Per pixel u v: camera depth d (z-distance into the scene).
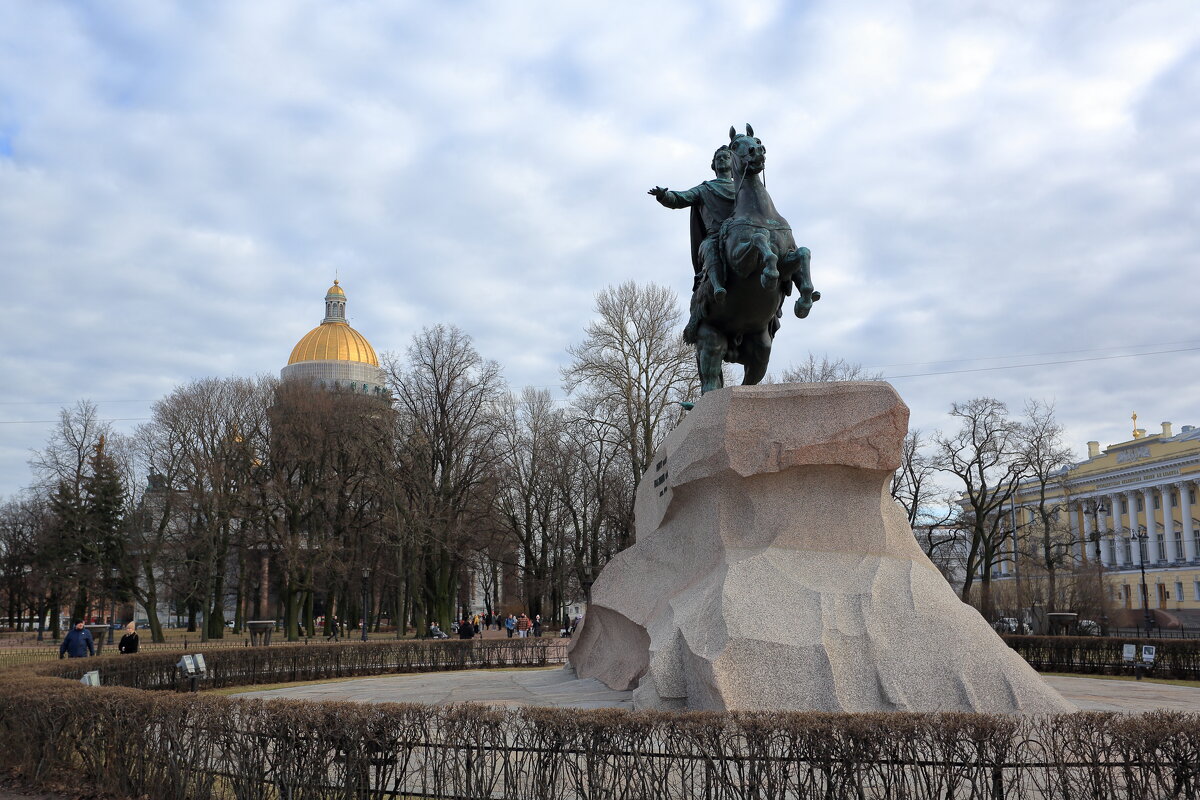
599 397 38.28
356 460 42.81
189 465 43.78
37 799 7.53
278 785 6.48
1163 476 68.81
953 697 8.23
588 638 13.79
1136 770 5.77
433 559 41.22
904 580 9.09
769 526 9.57
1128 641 19.34
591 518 49.12
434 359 40.44
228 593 54.31
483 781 6.15
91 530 45.53
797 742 5.71
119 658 14.68
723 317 11.37
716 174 12.18
